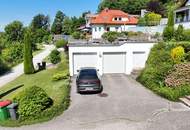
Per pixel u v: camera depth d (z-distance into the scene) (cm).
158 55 2378
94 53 2747
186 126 1264
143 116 1448
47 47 7231
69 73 2723
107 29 5959
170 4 7756
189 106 1580
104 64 2795
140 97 1852
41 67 3422
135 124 1336
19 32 6781
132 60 2764
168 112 1493
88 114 1527
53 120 1459
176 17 4044
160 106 1622
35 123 1425
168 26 3225
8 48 5012
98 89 1988
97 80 1991
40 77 2880
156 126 1288
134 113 1507
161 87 1953
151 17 5622
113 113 1524
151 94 1927
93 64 2766
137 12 8819
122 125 1332
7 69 3931
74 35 5312
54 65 3575
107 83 2344
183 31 3012
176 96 1738
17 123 1425
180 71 1975
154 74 2136
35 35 8975
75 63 2753
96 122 1394
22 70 3809
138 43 2742
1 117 1491
